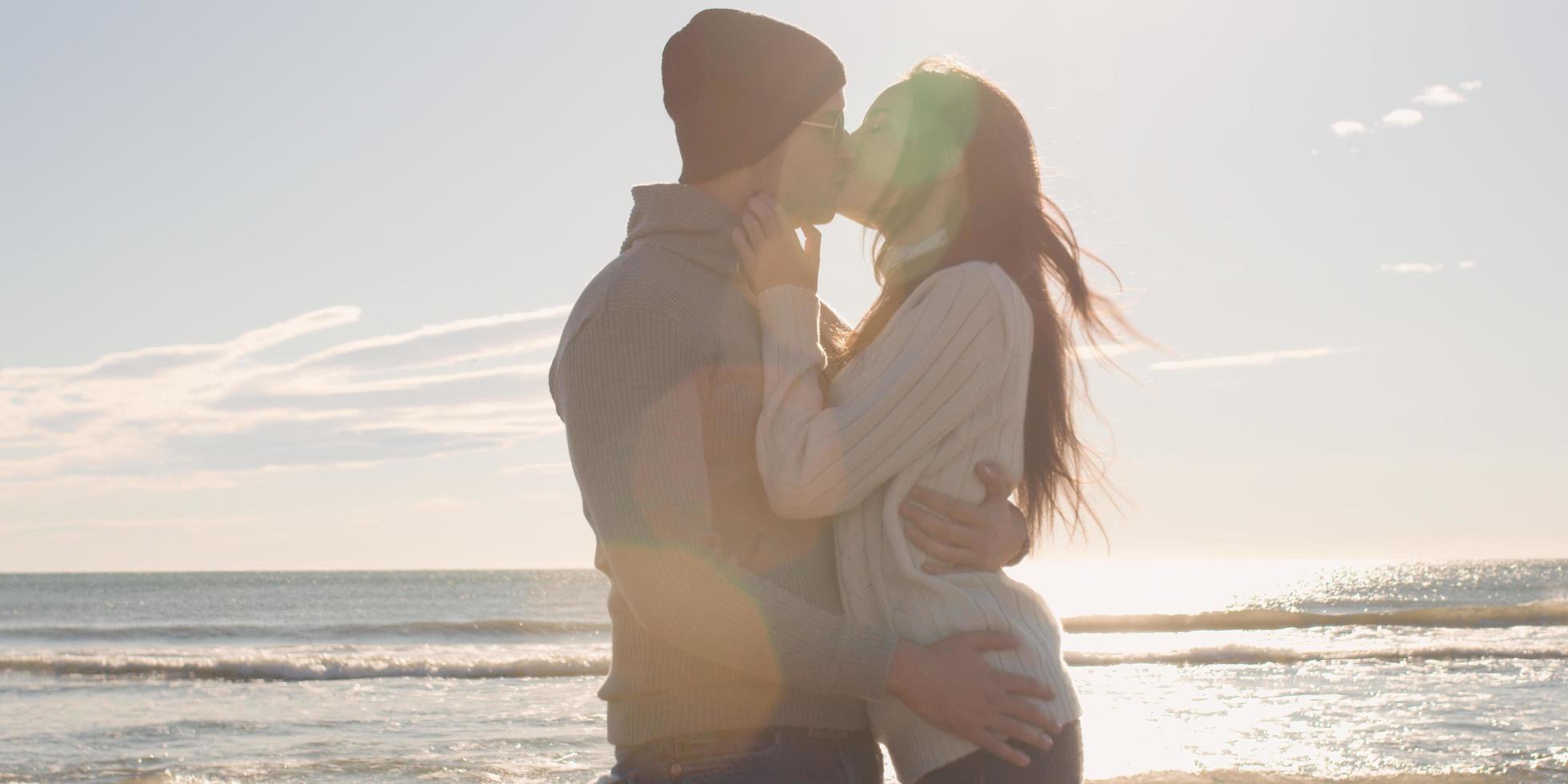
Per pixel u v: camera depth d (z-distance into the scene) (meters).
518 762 9.78
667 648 1.95
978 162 2.37
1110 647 22.78
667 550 1.80
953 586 2.08
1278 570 133.62
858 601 2.13
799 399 2.03
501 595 60.78
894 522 2.10
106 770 9.53
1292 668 18.30
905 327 2.12
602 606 48.91
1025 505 2.46
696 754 1.92
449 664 18.83
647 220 2.06
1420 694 14.28
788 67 2.11
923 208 2.40
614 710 2.02
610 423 1.85
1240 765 9.41
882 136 2.37
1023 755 1.98
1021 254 2.37
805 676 1.87
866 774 2.10
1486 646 21.20
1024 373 2.22
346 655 22.55
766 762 1.93
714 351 1.99
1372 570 114.25
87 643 29.16
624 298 1.91
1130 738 10.96
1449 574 91.56
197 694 15.62
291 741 11.09
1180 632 28.03
